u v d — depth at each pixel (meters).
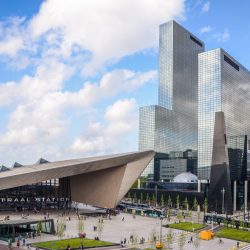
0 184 94.06
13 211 106.12
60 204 124.00
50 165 110.56
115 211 116.75
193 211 145.00
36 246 61.72
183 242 65.50
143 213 119.38
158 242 71.38
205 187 170.50
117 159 107.62
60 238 69.69
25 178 97.00
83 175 118.81
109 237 75.12
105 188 114.44
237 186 166.75
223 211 138.12
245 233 88.38
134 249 64.00
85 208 128.38
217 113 143.50
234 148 195.75
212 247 70.38
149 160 113.38
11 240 62.03
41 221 73.56
